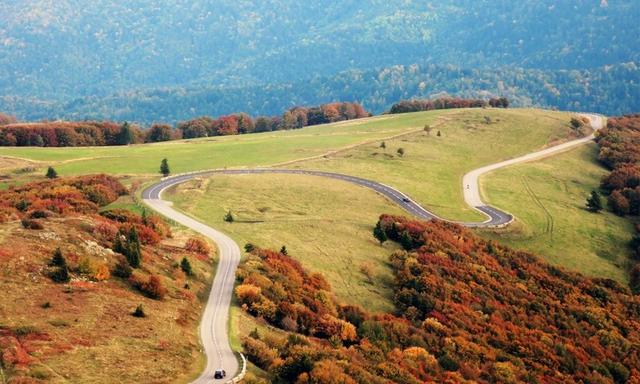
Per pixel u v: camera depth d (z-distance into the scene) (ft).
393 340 271.28
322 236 394.11
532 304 351.67
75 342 193.16
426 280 339.98
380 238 400.88
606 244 504.02
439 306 317.22
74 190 426.51
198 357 207.10
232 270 309.42
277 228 395.34
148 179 520.01
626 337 347.77
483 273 376.89
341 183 540.52
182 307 248.11
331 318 266.98
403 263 368.48
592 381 286.25
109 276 252.42
